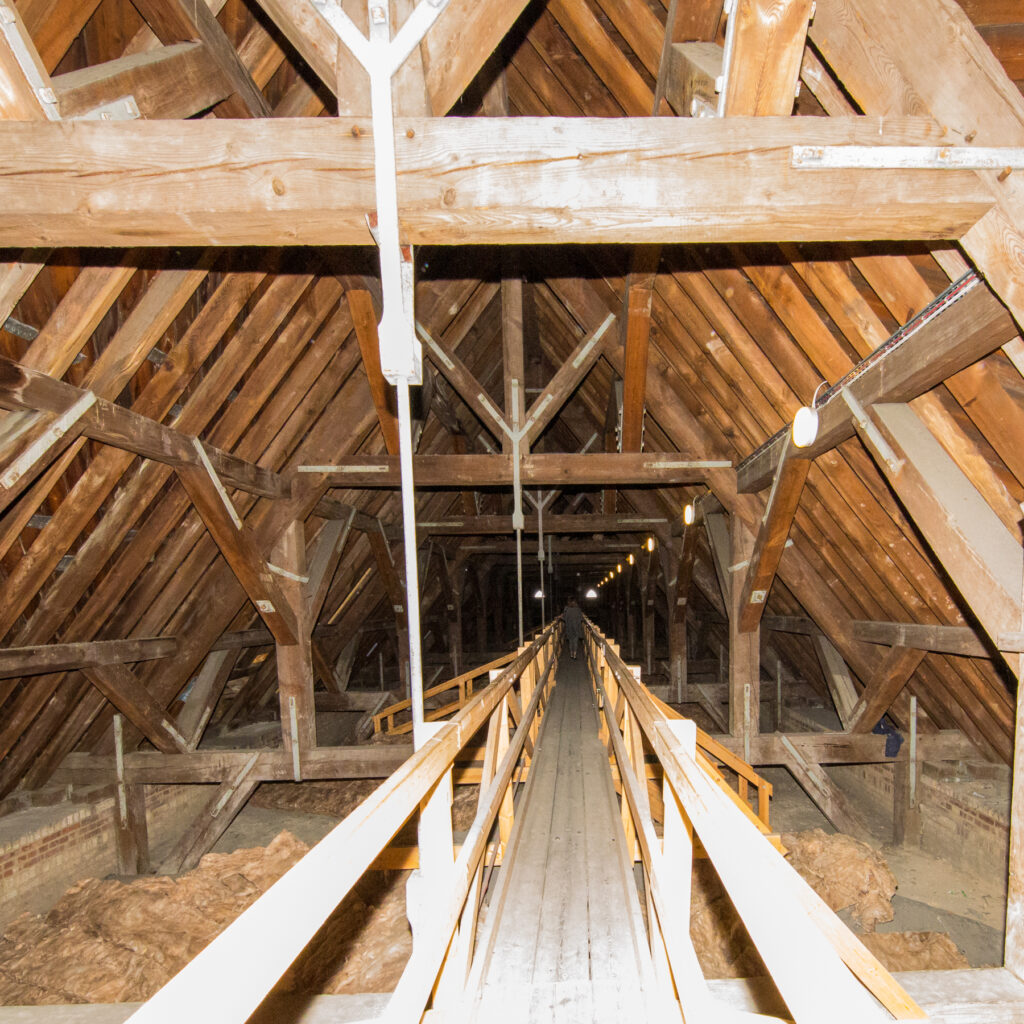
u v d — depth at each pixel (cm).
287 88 412
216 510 530
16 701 548
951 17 215
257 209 217
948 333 285
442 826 172
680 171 217
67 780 667
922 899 571
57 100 228
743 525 659
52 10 292
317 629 951
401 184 215
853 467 462
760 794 521
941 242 276
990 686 534
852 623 627
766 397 521
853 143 217
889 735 679
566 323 762
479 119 217
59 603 485
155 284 407
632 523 1016
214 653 732
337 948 450
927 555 475
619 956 208
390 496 862
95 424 395
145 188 217
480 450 1009
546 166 216
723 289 457
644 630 1358
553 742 551
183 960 457
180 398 497
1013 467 321
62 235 231
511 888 262
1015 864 251
